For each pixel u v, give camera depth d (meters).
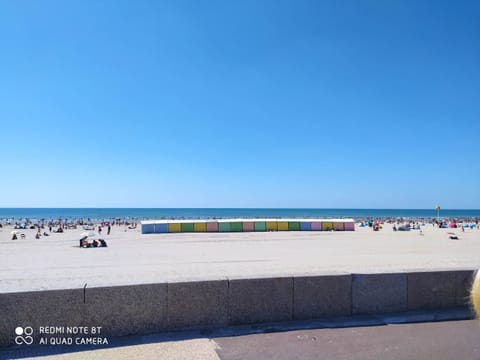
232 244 22.36
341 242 24.11
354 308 4.77
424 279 5.03
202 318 4.30
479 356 3.59
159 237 29.89
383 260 13.07
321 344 3.85
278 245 21.56
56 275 9.65
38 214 140.00
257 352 3.63
